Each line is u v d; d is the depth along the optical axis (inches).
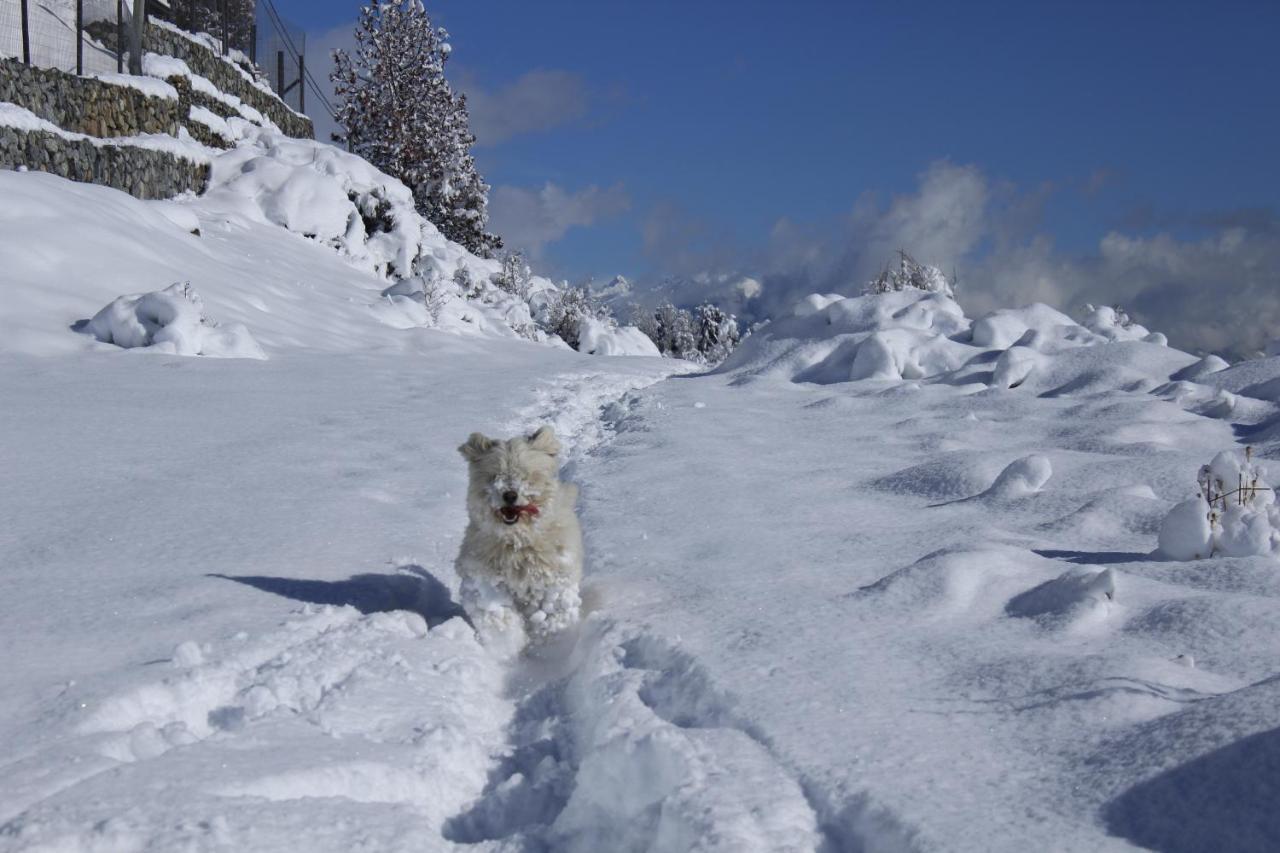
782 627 119.0
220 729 98.1
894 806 75.0
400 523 176.9
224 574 143.1
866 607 125.6
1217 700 83.6
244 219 596.4
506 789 94.2
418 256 705.6
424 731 99.2
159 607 127.5
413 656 117.5
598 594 141.7
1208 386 299.7
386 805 82.3
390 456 224.7
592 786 90.4
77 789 77.2
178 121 629.3
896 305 416.8
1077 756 80.8
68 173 475.8
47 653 110.3
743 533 169.6
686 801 77.9
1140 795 73.0
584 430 288.7
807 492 203.6
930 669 104.2
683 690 104.3
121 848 70.0
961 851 68.7
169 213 494.3
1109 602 118.6
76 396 262.2
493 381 348.8
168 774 80.9
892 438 262.5
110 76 559.2
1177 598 120.1
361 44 937.5
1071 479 200.4
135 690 96.8
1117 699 89.2
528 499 129.2
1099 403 286.4
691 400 330.0
